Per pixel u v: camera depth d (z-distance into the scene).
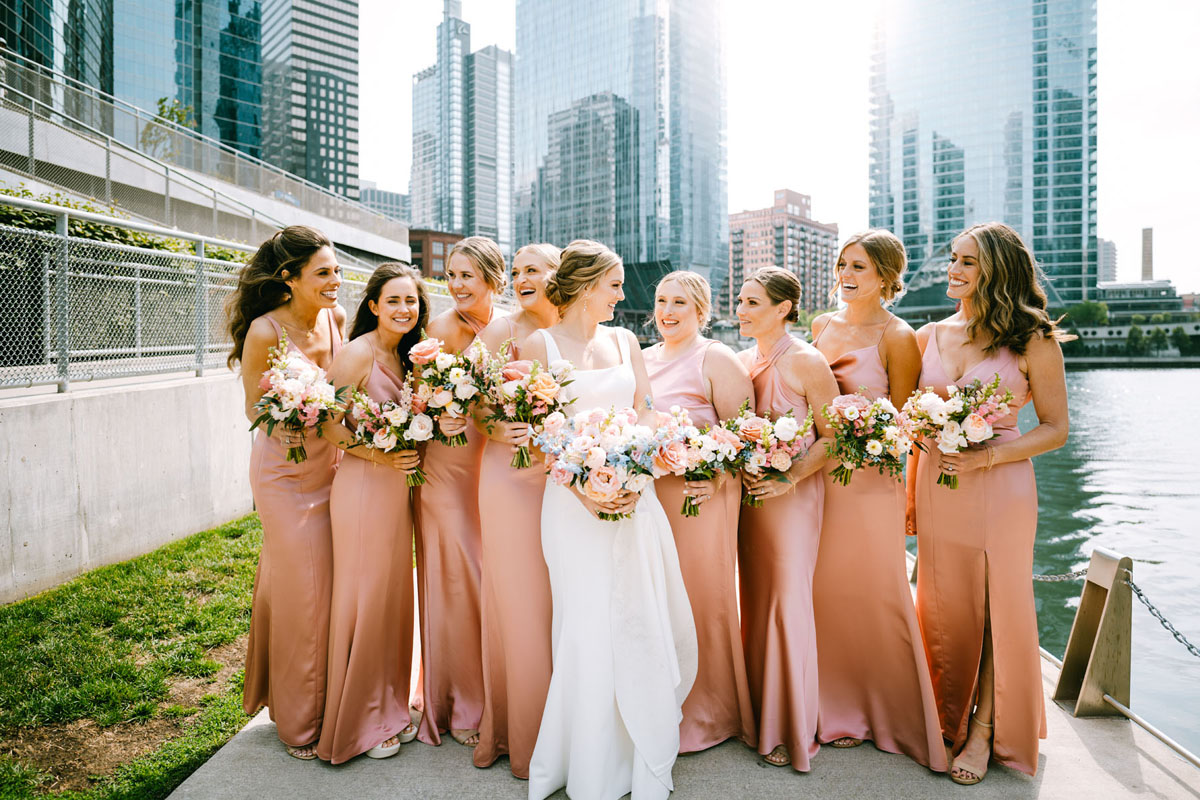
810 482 3.12
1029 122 122.44
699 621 3.09
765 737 2.93
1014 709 2.89
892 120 134.12
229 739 3.24
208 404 6.71
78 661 3.90
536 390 2.67
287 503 3.05
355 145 104.81
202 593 5.03
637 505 2.79
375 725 3.05
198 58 72.31
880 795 2.73
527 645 2.85
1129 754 3.06
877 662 3.12
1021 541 2.91
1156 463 30.31
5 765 2.99
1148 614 12.16
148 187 16.52
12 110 12.88
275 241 3.17
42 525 4.93
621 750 2.73
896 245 3.21
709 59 143.12
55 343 5.29
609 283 2.99
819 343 3.53
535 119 153.25
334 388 3.00
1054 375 2.94
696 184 140.25
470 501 3.27
